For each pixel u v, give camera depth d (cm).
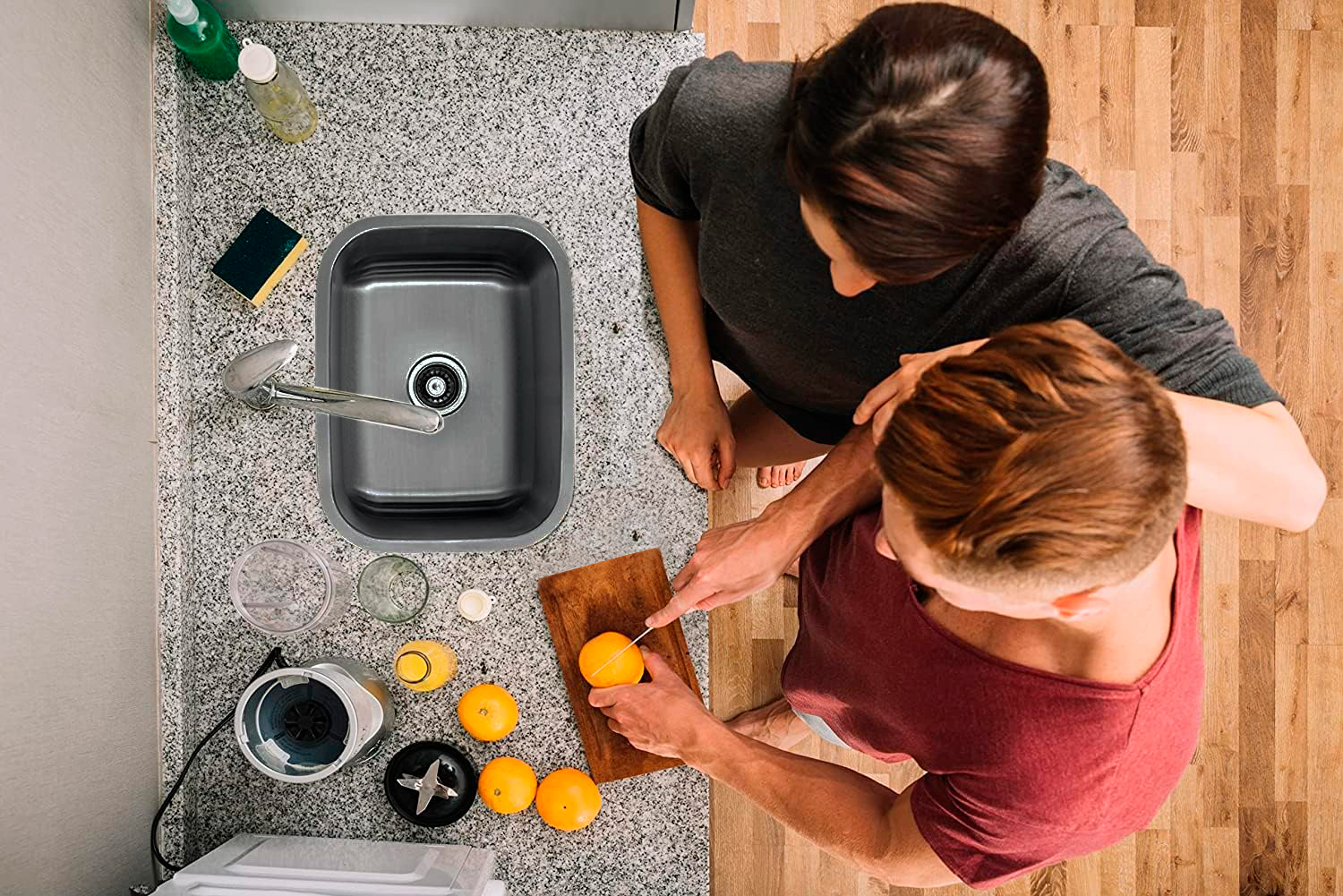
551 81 120
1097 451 53
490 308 131
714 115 86
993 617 81
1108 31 206
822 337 99
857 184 62
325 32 118
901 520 62
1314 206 209
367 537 118
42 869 87
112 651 102
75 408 95
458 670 118
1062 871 204
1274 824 205
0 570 82
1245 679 207
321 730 105
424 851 109
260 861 102
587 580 117
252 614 111
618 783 118
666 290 113
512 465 132
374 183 119
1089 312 80
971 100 59
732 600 108
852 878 198
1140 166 207
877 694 99
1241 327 209
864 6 199
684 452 116
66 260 93
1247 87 207
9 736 82
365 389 130
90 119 98
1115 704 77
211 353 118
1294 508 76
